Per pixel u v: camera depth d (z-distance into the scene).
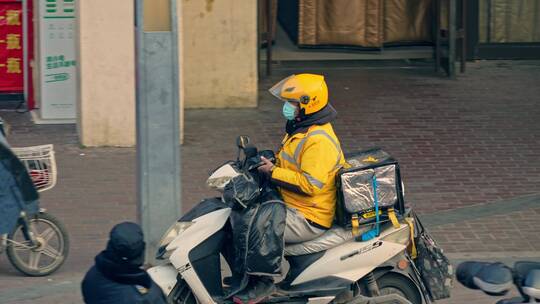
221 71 17.53
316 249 9.12
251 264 8.85
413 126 16.73
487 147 15.85
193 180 14.33
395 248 9.11
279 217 8.90
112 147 15.69
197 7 17.30
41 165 10.92
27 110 17.45
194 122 16.92
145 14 10.73
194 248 9.05
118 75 15.49
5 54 17.59
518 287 7.18
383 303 8.98
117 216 12.93
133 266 6.85
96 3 15.25
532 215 13.21
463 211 13.34
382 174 9.11
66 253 11.07
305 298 9.16
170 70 10.81
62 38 16.55
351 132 16.39
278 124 16.94
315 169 8.96
